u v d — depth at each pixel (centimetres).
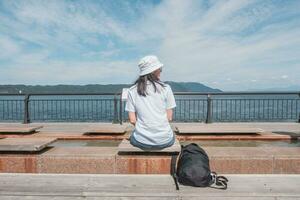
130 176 375
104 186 340
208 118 884
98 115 934
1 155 429
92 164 418
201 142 591
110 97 926
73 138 624
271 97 918
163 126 395
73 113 943
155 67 390
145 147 401
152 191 322
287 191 321
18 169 427
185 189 327
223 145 562
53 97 951
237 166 413
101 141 616
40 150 446
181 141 598
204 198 313
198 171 333
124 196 317
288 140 605
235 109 927
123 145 418
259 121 923
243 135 616
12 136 625
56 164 422
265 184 343
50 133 661
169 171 408
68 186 341
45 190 329
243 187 333
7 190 329
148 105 390
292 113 918
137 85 396
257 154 419
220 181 346
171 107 401
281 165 412
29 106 919
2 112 956
